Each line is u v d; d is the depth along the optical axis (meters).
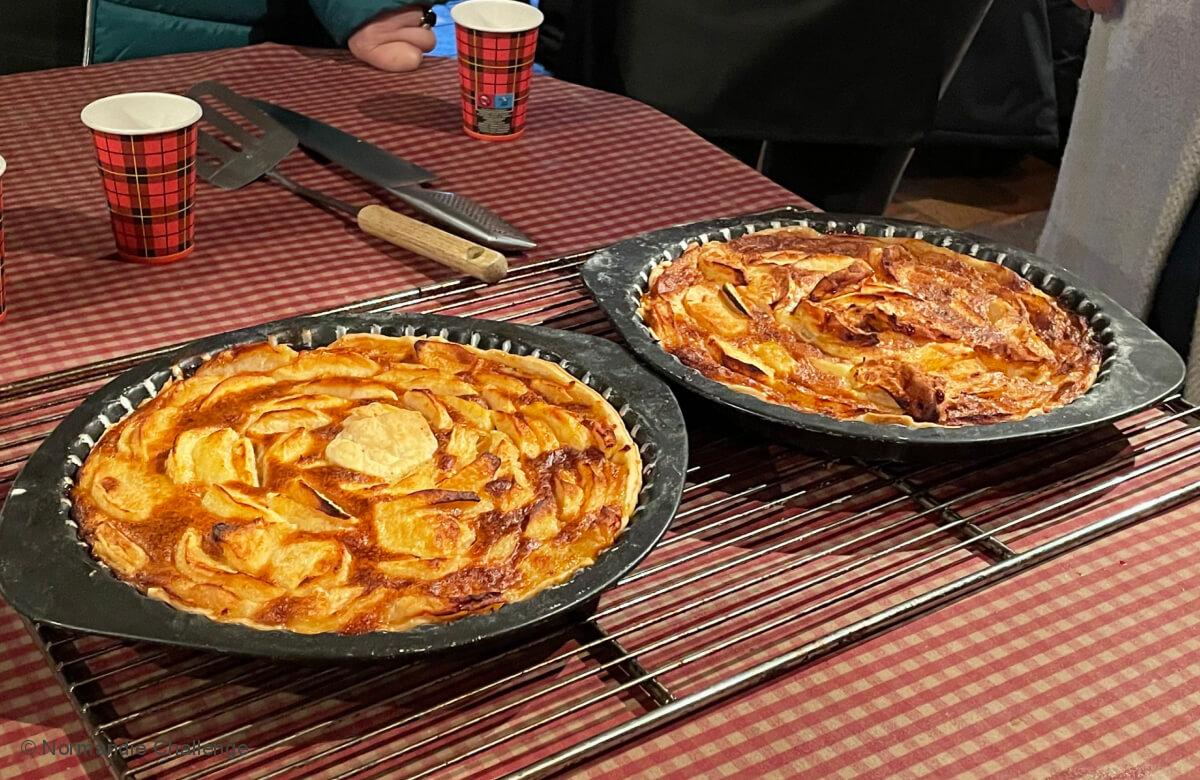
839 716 0.69
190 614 0.63
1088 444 0.95
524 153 1.45
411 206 1.27
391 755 0.62
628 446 0.79
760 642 0.74
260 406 0.82
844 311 1.02
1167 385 0.91
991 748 0.67
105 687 0.67
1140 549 0.84
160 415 0.79
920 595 0.77
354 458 0.76
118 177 1.08
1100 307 1.03
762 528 0.83
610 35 2.21
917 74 2.12
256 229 1.22
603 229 1.27
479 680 0.70
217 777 0.62
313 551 0.69
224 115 1.44
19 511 0.70
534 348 0.90
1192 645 0.76
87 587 0.64
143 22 1.96
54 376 0.92
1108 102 1.59
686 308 1.00
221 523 0.70
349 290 1.12
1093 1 1.61
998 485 0.90
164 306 1.07
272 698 0.67
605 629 0.74
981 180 3.33
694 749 0.66
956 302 1.04
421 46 1.69
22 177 1.29
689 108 2.16
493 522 0.73
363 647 0.61
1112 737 0.69
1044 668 0.73
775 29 2.04
